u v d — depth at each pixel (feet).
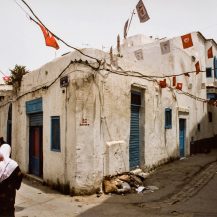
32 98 37.32
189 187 30.50
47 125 32.83
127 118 33.32
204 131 62.64
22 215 22.17
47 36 21.97
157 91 41.11
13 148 43.24
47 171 32.27
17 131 42.22
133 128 36.01
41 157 36.17
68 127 28.60
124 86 32.99
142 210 23.00
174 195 27.55
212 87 63.93
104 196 27.35
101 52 29.81
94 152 28.14
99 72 29.32
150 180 33.50
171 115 45.93
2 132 51.67
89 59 28.50
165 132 43.68
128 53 54.29
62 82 29.91
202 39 61.67
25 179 36.58
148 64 50.67
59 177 29.73
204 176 35.81
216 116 71.67
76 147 27.48
